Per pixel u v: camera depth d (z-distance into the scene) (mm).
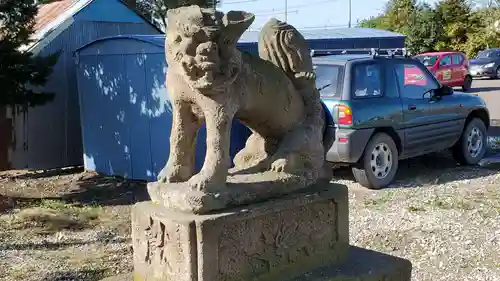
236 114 2830
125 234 5555
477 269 4500
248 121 2980
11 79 7238
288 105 2959
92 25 9172
